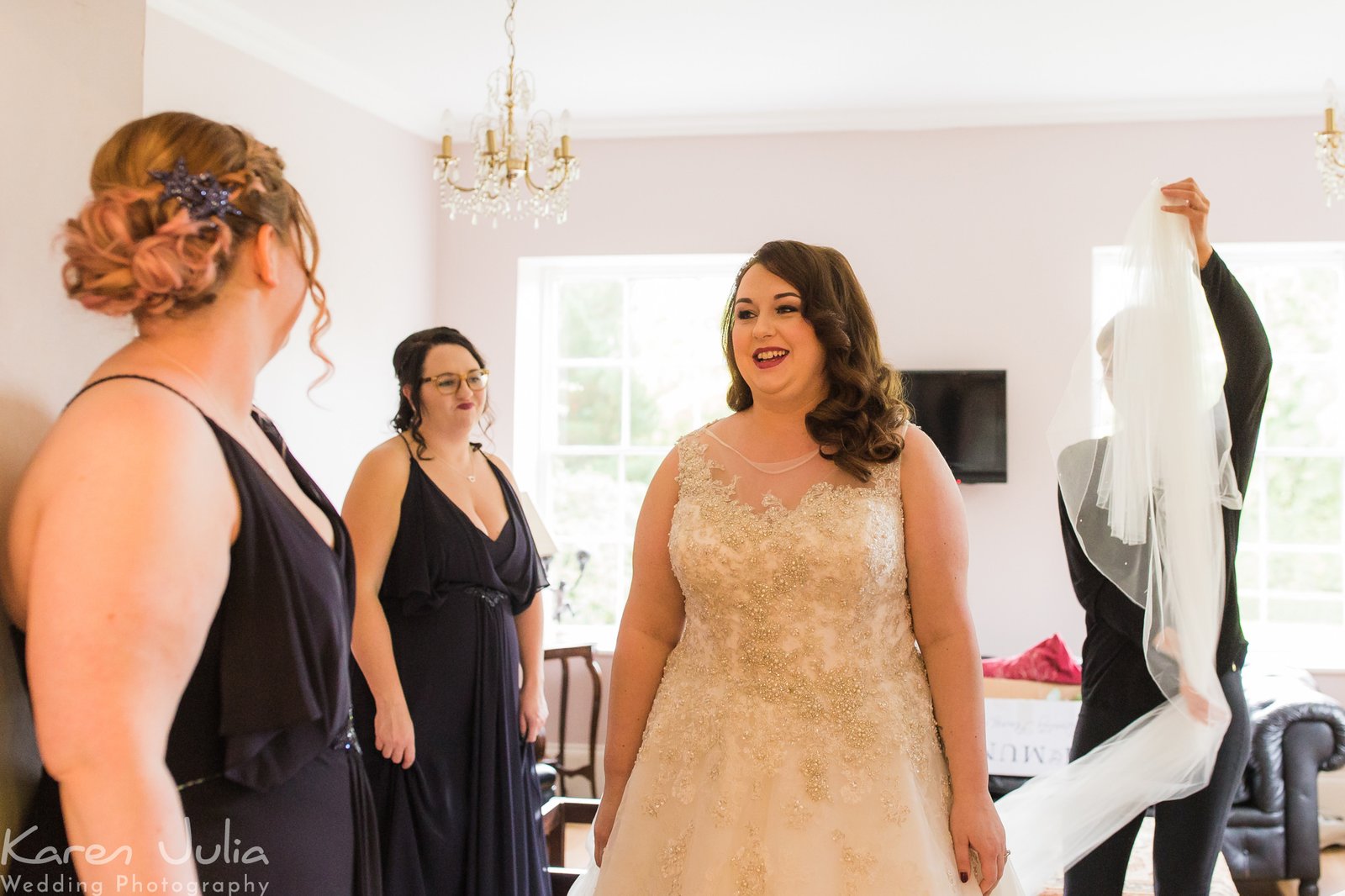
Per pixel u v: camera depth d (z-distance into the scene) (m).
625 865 1.71
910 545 1.72
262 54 4.44
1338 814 4.93
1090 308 5.32
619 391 5.92
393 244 5.37
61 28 1.25
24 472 1.01
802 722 1.64
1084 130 5.32
